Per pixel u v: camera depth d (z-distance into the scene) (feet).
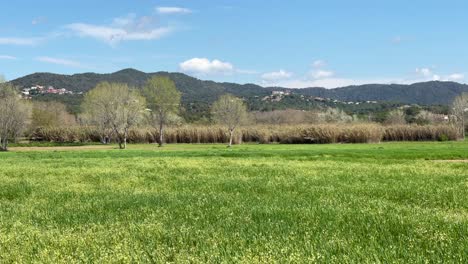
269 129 317.63
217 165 100.12
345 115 468.75
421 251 24.04
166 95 296.71
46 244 27.94
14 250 26.25
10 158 138.41
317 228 30.53
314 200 45.96
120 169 90.99
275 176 73.72
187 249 25.80
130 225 32.27
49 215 39.42
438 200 45.03
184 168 92.12
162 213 37.99
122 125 273.54
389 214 35.35
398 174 75.31
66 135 354.95
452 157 129.80
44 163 111.65
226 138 316.40
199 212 38.27
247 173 80.12
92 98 320.29
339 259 22.33
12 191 58.49
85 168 94.07
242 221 33.73
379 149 181.47
